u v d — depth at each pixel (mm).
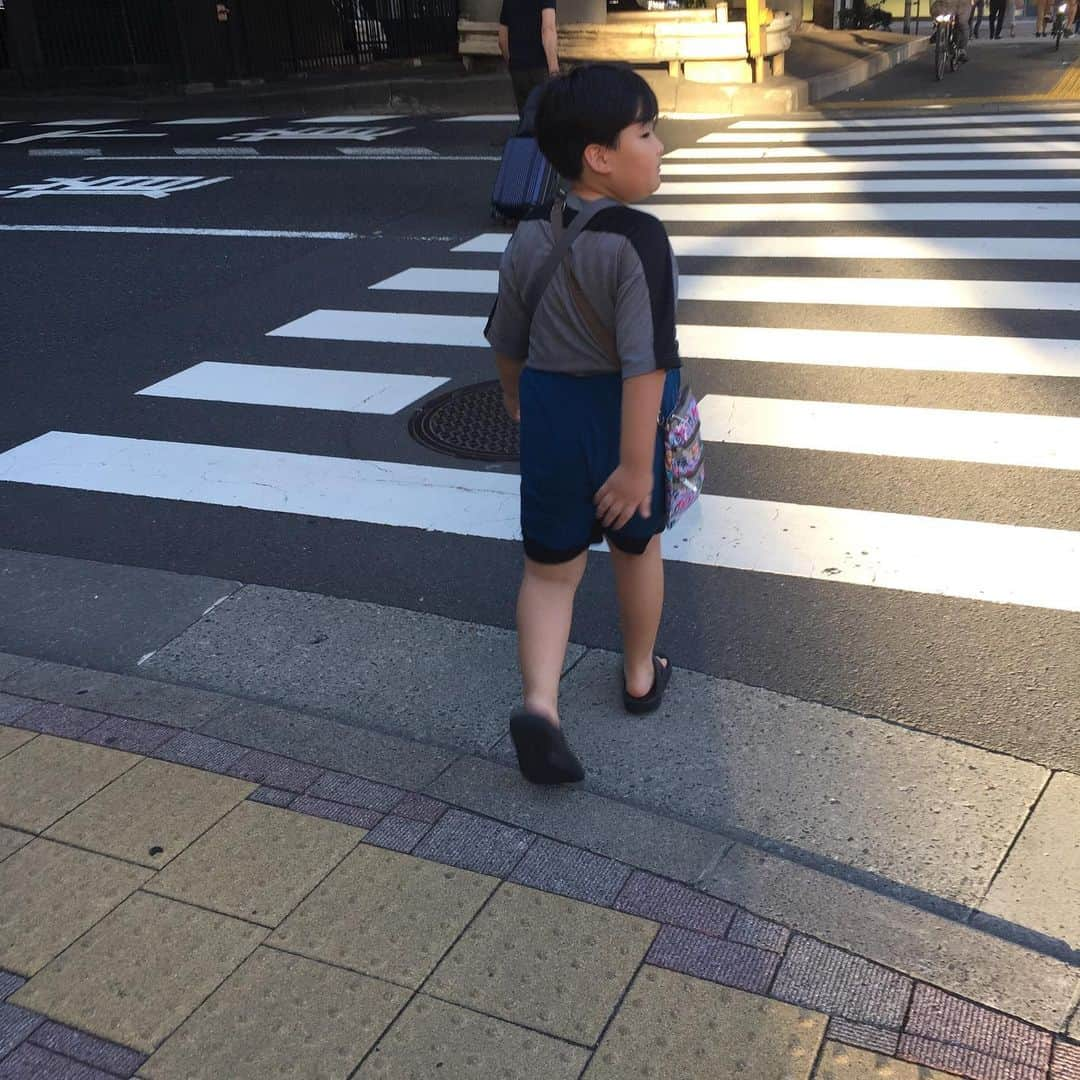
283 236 9617
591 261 2557
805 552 4336
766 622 3924
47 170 13430
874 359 6172
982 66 19828
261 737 3352
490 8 18078
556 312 2662
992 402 5539
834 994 2436
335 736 3348
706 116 15695
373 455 5375
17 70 21719
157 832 2959
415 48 22922
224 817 3006
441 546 4551
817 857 2895
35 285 8500
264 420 5840
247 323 7391
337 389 6191
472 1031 2369
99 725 3428
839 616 3934
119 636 4039
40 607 4254
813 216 9367
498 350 2914
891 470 4930
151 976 2531
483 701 3582
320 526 4758
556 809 3016
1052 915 2684
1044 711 3410
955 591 4035
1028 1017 2377
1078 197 9500
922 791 3104
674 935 2592
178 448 5570
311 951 2576
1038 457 4961
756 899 2693
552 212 2672
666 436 2793
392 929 2629
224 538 4707
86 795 3109
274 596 4246
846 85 18141
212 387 6320
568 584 2986
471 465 5230
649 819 2967
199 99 19375
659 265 2520
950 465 4941
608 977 2484
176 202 11148
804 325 6766
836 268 7875
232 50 20391
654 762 3258
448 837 2916
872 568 4203
